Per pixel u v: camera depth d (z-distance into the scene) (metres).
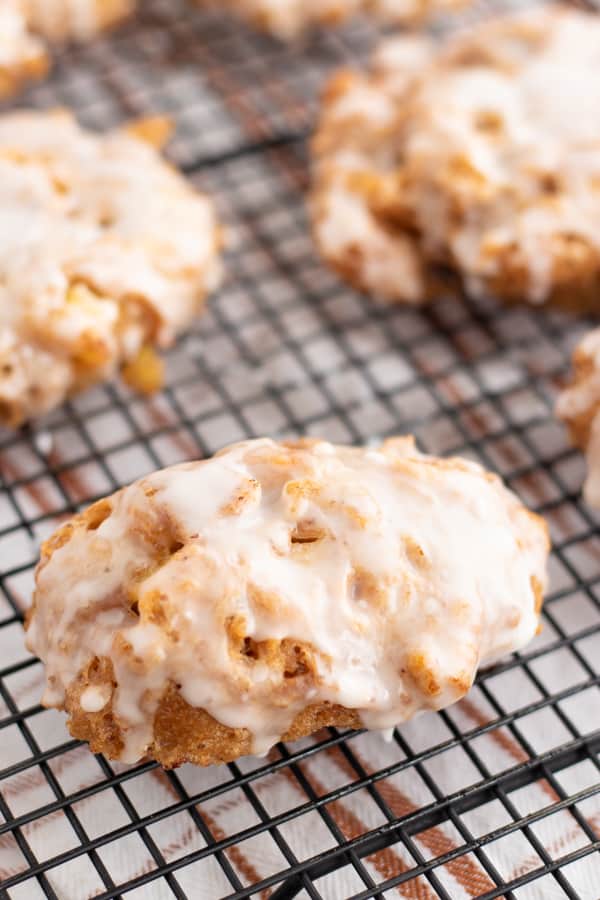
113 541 0.46
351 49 0.65
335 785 0.47
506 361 0.56
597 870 0.47
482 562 0.46
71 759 0.47
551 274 0.54
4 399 0.51
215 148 0.61
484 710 0.48
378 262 0.55
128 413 0.54
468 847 0.45
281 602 0.45
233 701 0.45
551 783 0.46
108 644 0.45
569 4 0.64
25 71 0.59
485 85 0.56
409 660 0.45
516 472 0.53
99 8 0.61
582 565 0.51
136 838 0.47
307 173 0.60
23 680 0.49
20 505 0.52
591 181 0.54
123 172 0.54
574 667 0.49
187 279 0.53
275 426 0.54
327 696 0.45
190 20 0.65
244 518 0.46
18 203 0.53
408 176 0.55
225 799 0.47
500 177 0.55
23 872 0.45
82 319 0.51
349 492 0.46
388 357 0.56
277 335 0.56
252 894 0.44
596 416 0.50
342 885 0.46
